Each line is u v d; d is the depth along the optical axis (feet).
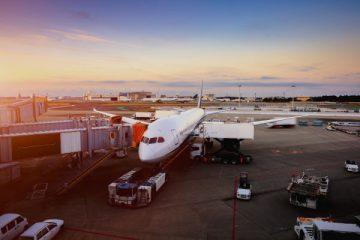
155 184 95.71
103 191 100.94
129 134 137.08
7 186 105.81
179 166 134.00
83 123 153.89
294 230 73.00
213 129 149.48
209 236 69.67
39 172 123.65
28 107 199.62
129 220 78.28
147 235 70.18
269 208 86.84
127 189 85.87
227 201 91.97
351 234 58.13
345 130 246.68
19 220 71.72
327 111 434.30
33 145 104.42
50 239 67.67
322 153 161.79
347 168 126.31
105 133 125.90
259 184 108.58
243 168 130.82
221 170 127.03
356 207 87.76
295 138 211.82
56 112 425.69
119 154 149.18
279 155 156.56
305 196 86.58
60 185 106.83
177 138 121.90
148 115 326.44
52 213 82.79
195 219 79.00
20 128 130.93
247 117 356.59
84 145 118.01
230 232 71.72
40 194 96.63
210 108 508.94
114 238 68.85
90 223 76.64
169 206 87.81
